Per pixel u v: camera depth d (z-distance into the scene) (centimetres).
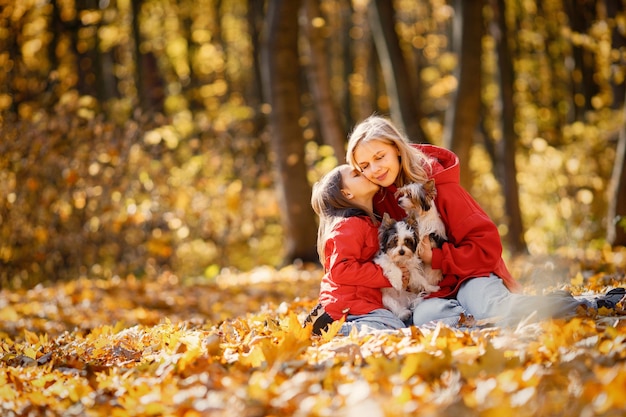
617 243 1231
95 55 1969
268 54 1435
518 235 1580
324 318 482
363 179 513
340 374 353
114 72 2258
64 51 1758
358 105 2700
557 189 1827
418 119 1513
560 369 334
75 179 1170
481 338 385
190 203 1363
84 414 354
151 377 394
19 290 1137
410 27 2631
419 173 516
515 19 2347
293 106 1436
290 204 1442
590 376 315
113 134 1291
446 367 347
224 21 2811
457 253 488
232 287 1162
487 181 2358
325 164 1559
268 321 508
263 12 2411
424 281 495
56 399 388
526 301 439
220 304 988
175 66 2578
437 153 544
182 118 1650
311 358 394
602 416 276
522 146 2198
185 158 1441
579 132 1814
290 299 969
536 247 1839
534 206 1980
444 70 2652
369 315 475
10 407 379
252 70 2689
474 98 1406
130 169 1266
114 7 2123
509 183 1586
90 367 441
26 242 1205
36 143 1166
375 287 487
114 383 392
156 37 2505
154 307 999
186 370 394
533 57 2366
